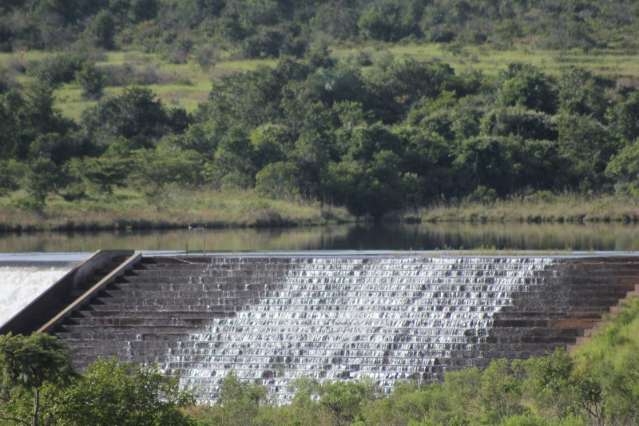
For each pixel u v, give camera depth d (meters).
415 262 116.50
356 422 83.44
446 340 106.25
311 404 89.50
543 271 112.88
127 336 111.06
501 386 85.69
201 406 90.75
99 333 111.38
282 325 111.69
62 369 63.50
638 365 89.06
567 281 112.06
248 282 117.38
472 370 93.00
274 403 96.75
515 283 112.50
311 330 110.44
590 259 114.06
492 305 110.25
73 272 117.94
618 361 91.31
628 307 105.81
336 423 86.50
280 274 117.62
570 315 107.94
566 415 80.81
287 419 87.00
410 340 107.06
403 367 103.50
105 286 117.38
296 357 106.62
